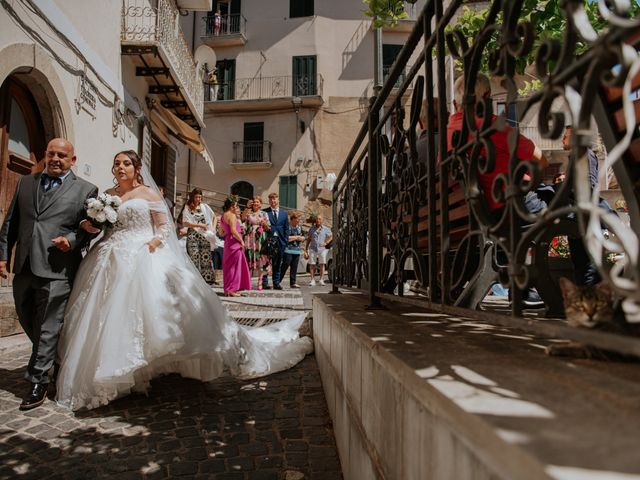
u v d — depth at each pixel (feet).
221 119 80.23
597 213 2.79
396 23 15.88
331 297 13.70
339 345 8.36
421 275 6.98
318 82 77.92
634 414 2.54
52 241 11.62
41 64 20.20
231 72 80.43
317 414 10.71
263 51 79.77
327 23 79.25
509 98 4.27
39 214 11.82
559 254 15.44
